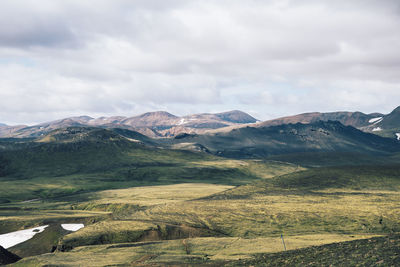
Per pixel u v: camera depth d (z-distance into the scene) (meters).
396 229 113.44
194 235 114.06
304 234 111.81
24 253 106.81
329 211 137.25
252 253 78.75
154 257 77.56
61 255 81.88
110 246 93.06
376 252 53.97
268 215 135.38
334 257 55.91
